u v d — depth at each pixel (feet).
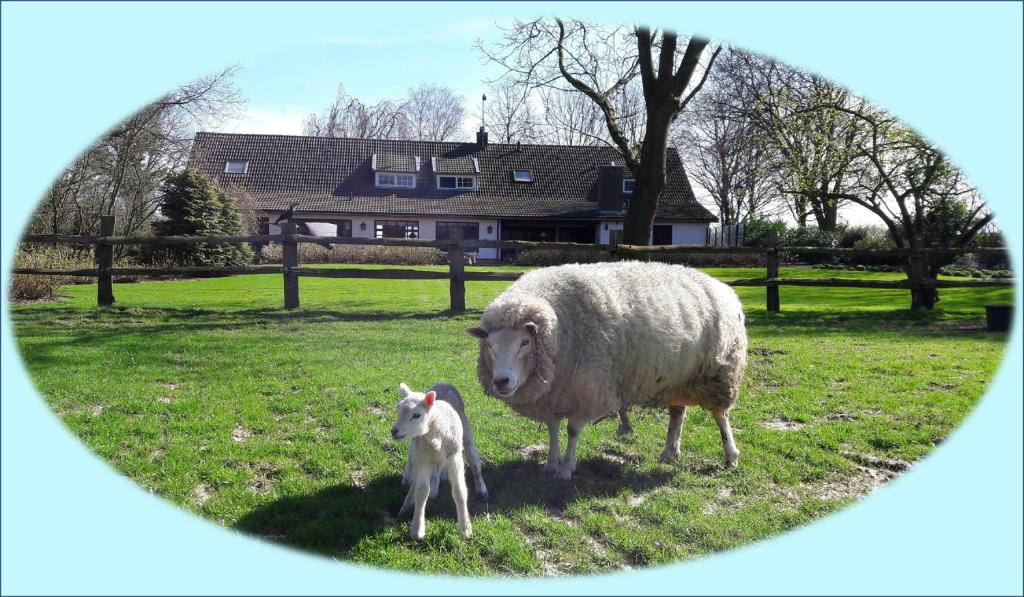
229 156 140.26
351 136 211.20
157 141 92.38
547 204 141.79
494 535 14.62
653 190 56.24
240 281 76.95
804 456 19.85
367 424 21.52
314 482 17.15
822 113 61.93
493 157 150.92
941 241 68.59
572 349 17.98
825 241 125.90
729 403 19.71
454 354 32.32
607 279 19.13
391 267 97.14
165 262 86.12
